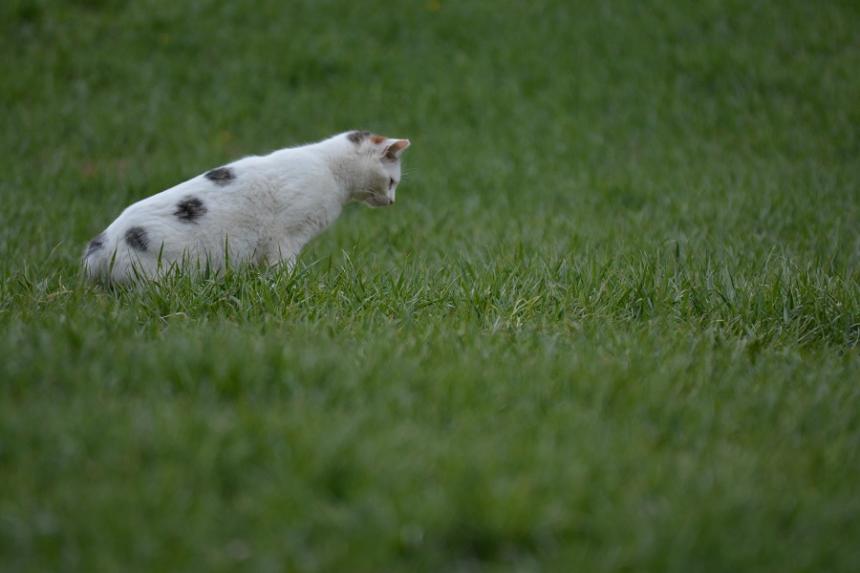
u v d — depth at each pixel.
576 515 5.59
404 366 7.58
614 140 22.91
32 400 6.77
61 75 24.97
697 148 22.06
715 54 26.88
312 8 29.33
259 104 24.52
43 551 5.14
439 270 11.26
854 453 6.60
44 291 10.05
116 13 28.33
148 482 5.69
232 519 5.44
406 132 23.47
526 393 7.30
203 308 9.40
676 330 9.47
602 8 29.84
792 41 27.91
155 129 22.55
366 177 11.86
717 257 12.63
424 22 29.08
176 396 6.99
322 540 5.35
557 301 10.04
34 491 5.60
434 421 6.80
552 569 5.19
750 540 5.46
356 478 5.81
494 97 25.22
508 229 15.73
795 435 6.89
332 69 26.45
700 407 7.20
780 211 15.83
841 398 7.64
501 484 5.74
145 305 9.20
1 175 18.34
